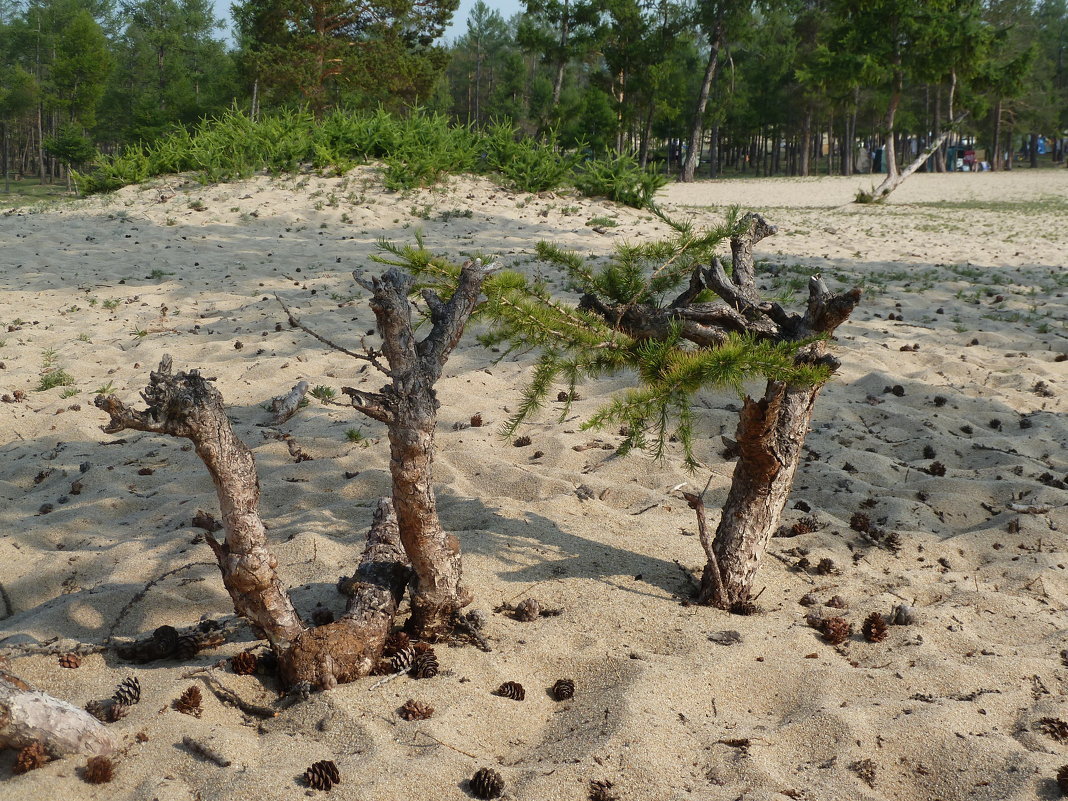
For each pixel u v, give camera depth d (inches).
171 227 621.3
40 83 2807.6
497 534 194.4
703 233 190.9
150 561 184.4
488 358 338.6
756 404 152.9
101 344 364.8
